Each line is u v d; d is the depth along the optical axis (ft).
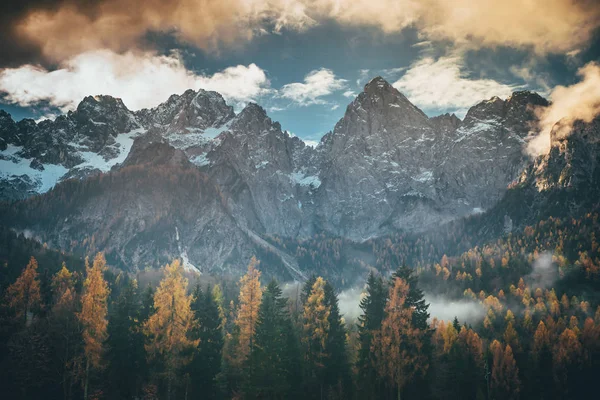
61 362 292.61
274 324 287.07
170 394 295.89
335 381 292.20
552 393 388.57
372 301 309.01
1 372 297.33
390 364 277.64
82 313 277.64
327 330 297.53
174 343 291.58
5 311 331.77
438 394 301.43
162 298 299.79
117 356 291.38
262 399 270.26
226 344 325.42
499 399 365.40
